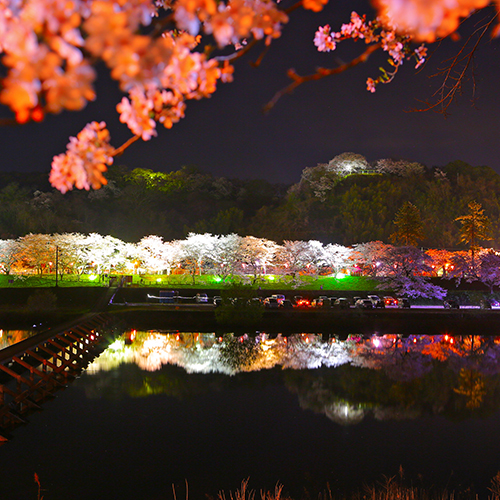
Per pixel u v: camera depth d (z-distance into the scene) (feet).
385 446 81.15
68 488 64.23
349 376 126.31
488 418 95.50
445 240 496.64
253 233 525.75
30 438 81.20
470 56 20.47
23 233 465.88
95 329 173.37
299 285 309.83
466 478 69.72
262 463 73.61
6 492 62.64
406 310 223.51
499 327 200.85
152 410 96.78
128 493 63.46
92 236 315.58
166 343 172.55
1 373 128.16
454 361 145.59
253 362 141.69
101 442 80.23
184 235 538.47
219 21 7.75
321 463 74.43
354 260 325.21
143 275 331.77
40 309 227.61
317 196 628.28
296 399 106.11
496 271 293.23
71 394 107.34
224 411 97.45
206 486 66.39
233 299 206.08
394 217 566.36
